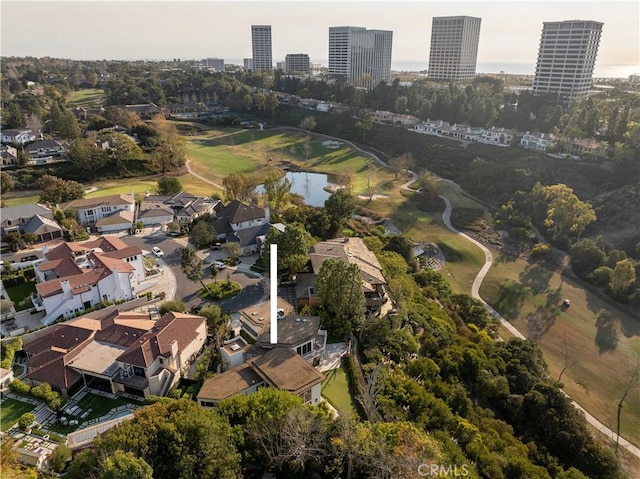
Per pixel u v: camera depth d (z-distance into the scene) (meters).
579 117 194.62
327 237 128.25
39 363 65.31
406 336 76.31
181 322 70.75
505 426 64.62
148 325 72.62
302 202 159.50
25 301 85.12
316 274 89.62
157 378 61.94
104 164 173.62
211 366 68.44
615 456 65.44
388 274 97.12
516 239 139.38
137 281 94.88
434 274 111.69
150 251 109.94
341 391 63.84
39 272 88.25
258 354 67.88
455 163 198.88
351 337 76.75
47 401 59.91
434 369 69.19
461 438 56.88
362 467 44.91
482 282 118.62
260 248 109.88
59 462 47.94
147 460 42.22
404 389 62.03
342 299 76.62
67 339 69.62
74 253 94.19
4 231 109.75
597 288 113.81
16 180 158.88
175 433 43.25
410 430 47.25
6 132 190.88
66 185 135.88
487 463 52.44
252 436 46.69
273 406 49.53
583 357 91.75
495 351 84.81
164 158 181.00
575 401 80.44
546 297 111.12
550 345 95.44
